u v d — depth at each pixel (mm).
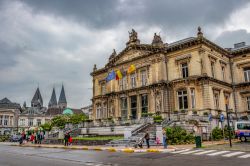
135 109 44875
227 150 20969
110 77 44719
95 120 53844
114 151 23766
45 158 19141
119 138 32094
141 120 38250
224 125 37750
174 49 41344
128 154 20625
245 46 47219
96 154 21172
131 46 46875
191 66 39062
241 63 43500
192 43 38969
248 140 32594
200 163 14812
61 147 30922
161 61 41750
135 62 46000
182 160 16281
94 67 57344
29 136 55781
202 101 36875
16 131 119938
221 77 41812
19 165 15281
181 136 29094
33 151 26281
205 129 33656
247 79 42938
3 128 116938
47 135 48750
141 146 25422
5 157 20344
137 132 32312
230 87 43500
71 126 51656
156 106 40406
